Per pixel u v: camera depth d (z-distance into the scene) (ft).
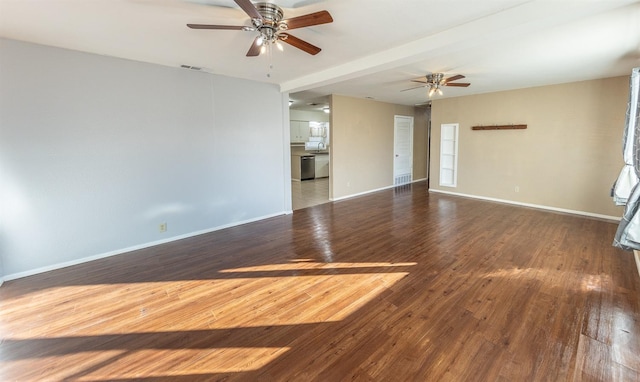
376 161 24.99
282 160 17.85
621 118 15.40
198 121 13.94
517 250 11.71
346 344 6.58
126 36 9.33
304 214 18.03
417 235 13.71
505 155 19.97
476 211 17.97
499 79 16.10
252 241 13.34
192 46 10.28
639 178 8.59
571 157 17.20
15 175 9.75
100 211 11.51
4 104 9.43
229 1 7.18
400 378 5.62
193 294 8.82
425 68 13.52
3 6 7.29
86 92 10.89
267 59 11.91
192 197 14.06
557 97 17.40
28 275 10.10
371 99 23.62
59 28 8.66
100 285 9.42
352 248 12.28
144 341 6.78
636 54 11.50
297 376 5.72
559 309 7.69
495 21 7.99
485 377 5.60
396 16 8.06
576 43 10.23
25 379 5.73
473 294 8.52
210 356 6.30
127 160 12.00
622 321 7.15
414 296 8.48
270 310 7.94
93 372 5.90
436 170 24.18
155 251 12.28
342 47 10.52
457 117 22.24
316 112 35.58
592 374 5.60
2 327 7.28
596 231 13.93
